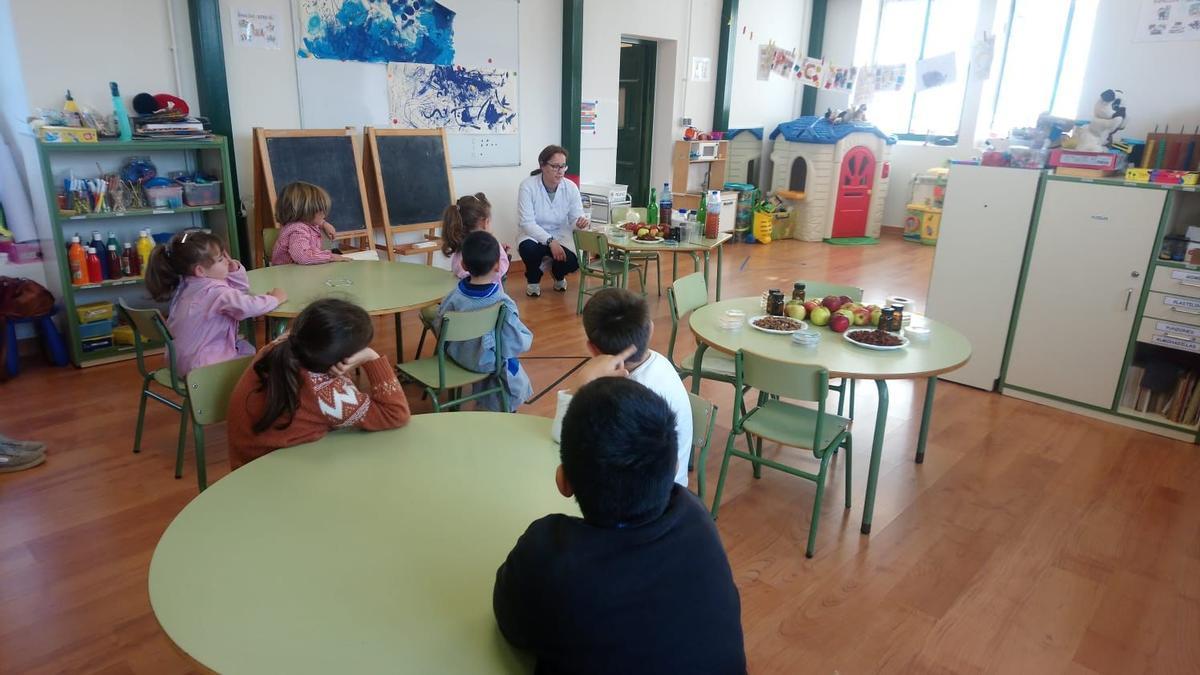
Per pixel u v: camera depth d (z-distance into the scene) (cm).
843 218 823
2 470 277
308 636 106
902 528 263
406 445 167
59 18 374
